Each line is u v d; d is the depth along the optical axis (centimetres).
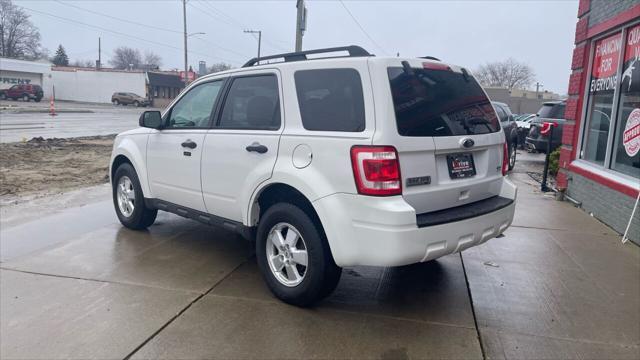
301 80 399
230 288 438
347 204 353
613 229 656
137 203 582
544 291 446
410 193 355
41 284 438
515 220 704
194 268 485
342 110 368
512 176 1183
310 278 381
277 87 418
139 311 389
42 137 1730
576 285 461
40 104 4588
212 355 329
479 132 416
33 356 324
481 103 435
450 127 387
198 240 575
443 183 381
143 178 564
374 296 430
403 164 349
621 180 645
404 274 484
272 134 409
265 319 381
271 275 415
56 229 610
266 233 416
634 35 656
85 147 1523
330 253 379
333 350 338
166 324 369
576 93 831
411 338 357
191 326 367
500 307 412
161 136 537
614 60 717
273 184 406
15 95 4934
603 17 739
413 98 365
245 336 354
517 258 535
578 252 558
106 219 661
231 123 460
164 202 549
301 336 356
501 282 466
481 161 424
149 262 499
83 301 405
